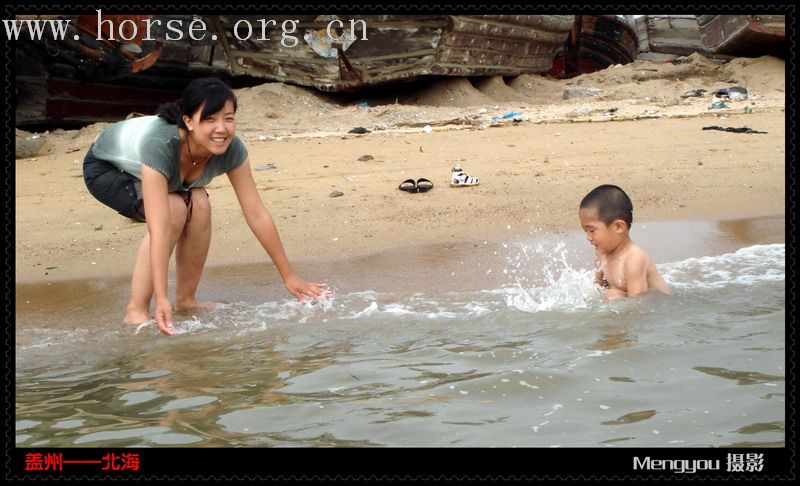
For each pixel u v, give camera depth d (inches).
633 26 991.6
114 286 244.1
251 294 233.3
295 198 342.6
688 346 171.6
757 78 734.5
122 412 147.0
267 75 677.9
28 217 323.3
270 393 153.6
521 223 301.6
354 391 153.2
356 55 668.7
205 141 193.5
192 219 211.5
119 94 638.5
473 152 423.2
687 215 305.6
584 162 391.2
